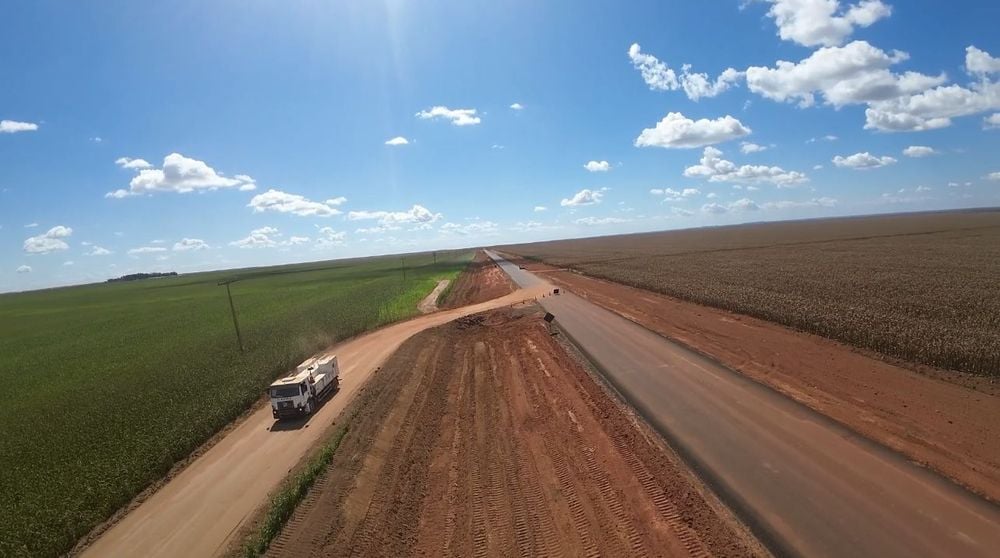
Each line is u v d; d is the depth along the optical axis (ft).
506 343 129.90
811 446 55.57
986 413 59.41
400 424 76.28
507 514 51.93
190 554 48.39
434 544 48.85
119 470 66.18
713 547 41.37
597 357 102.22
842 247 329.31
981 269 182.50
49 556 50.16
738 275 201.16
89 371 134.92
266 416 84.89
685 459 56.18
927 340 82.69
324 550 45.88
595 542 44.88
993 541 38.24
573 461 60.80
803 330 104.27
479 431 75.00
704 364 89.20
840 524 41.96
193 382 105.70
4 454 76.28
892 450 52.95
